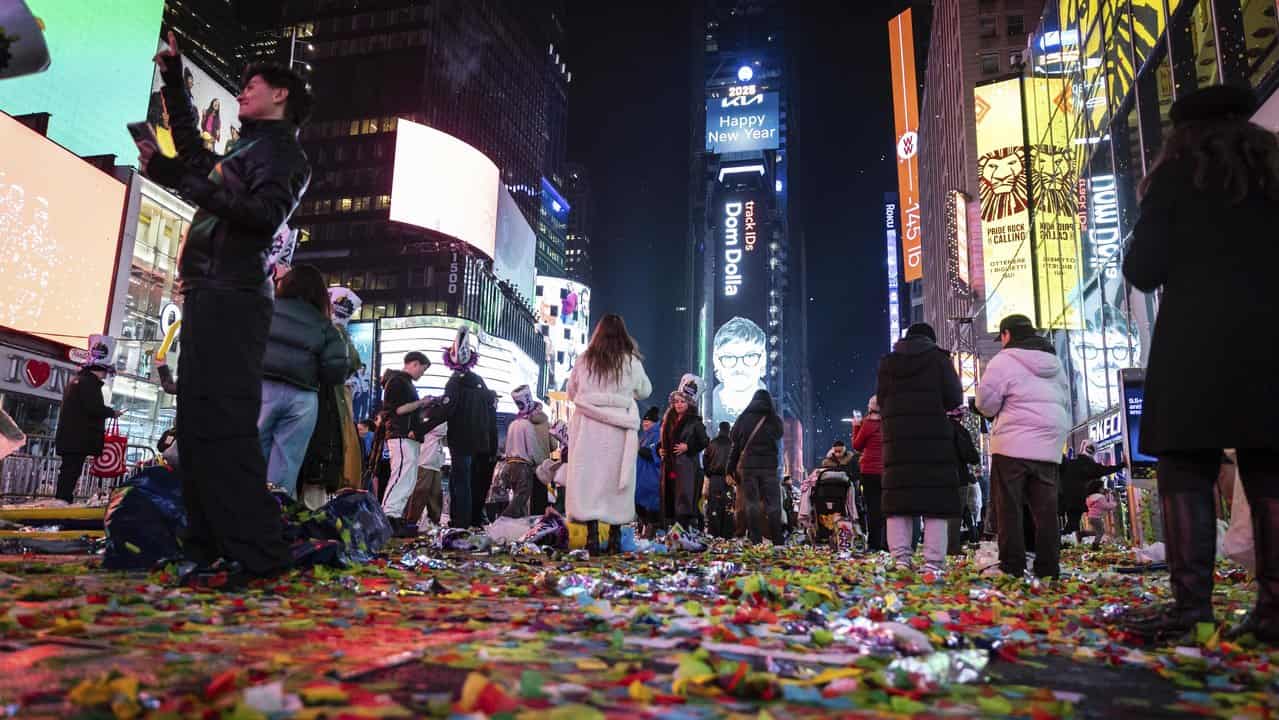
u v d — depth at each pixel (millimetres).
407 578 4238
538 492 11852
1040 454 5312
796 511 18953
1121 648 2684
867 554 8828
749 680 1776
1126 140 16672
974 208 34750
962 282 35656
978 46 45594
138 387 31812
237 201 3340
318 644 2205
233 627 2453
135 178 29438
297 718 1422
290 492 4785
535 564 5633
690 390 10070
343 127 83188
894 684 1929
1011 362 5461
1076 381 21531
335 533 4613
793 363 161250
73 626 2236
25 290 24109
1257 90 10578
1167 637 2805
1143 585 5414
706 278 153500
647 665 2111
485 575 4645
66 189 25875
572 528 6879
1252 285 2729
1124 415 11375
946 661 2074
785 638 2598
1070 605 3975
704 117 176750
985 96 27391
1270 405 2607
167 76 3555
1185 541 2871
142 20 37688
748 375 137000
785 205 167750
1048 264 24406
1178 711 1867
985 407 5547
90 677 1715
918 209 79125
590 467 6879
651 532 10062
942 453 6059
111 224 28188
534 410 10641
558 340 122750
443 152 72000
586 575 4141
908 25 81875
